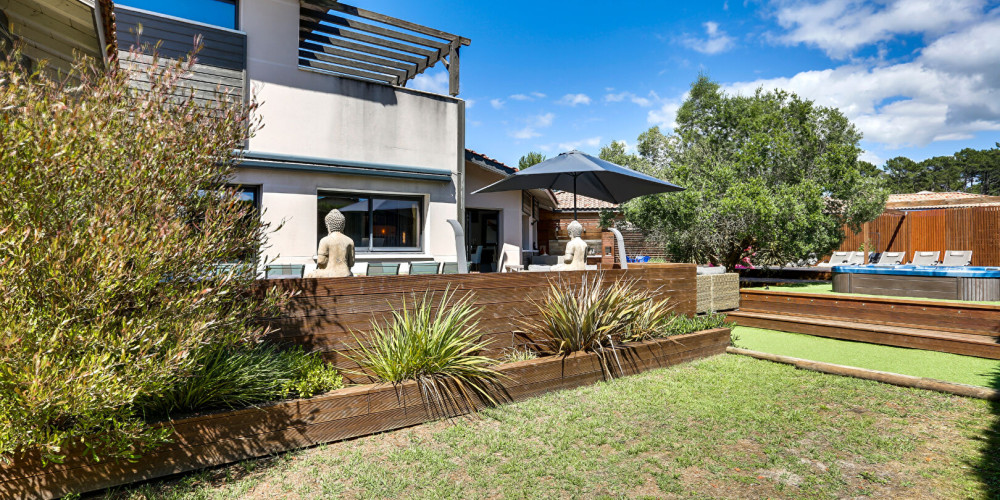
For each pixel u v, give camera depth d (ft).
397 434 13.42
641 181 27.91
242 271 11.75
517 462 11.70
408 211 35.76
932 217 64.64
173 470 10.58
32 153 8.74
